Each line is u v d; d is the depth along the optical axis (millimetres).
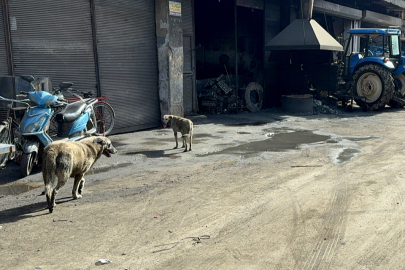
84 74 9172
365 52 14898
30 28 8047
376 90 14008
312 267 3326
